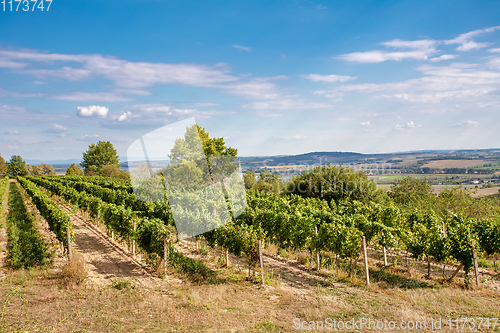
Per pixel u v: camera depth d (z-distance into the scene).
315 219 12.75
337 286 9.40
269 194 20.25
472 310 7.36
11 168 97.00
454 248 9.90
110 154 74.81
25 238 13.40
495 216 14.73
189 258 11.71
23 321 6.51
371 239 11.52
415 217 12.62
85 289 8.60
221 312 7.34
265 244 14.03
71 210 24.00
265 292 8.90
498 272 11.04
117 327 6.41
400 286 9.48
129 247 13.10
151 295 8.32
